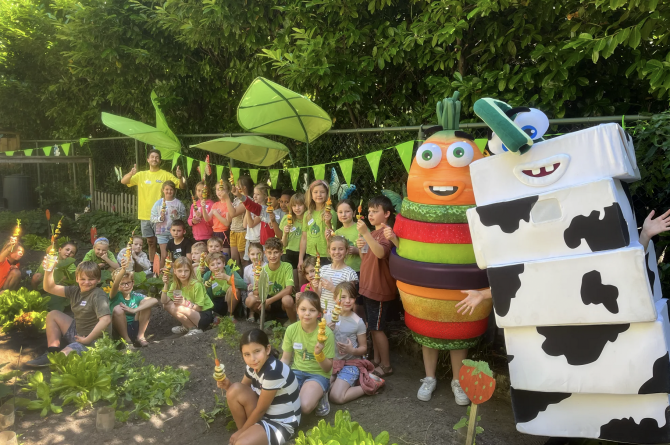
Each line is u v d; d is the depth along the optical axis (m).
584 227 2.74
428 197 3.65
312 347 3.85
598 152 2.71
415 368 4.59
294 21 6.40
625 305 2.64
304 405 3.54
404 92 6.21
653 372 2.64
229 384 3.41
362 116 6.70
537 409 3.03
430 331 3.75
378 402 3.92
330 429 2.88
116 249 9.41
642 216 3.83
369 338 5.08
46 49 12.25
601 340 2.77
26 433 3.45
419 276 3.62
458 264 3.55
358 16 5.81
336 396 3.92
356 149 6.39
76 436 3.45
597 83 4.85
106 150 11.66
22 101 13.80
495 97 4.89
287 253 6.07
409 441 3.32
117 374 4.13
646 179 3.63
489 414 3.75
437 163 3.61
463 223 3.55
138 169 10.35
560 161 2.81
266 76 7.21
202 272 5.60
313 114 5.51
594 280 2.71
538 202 2.87
